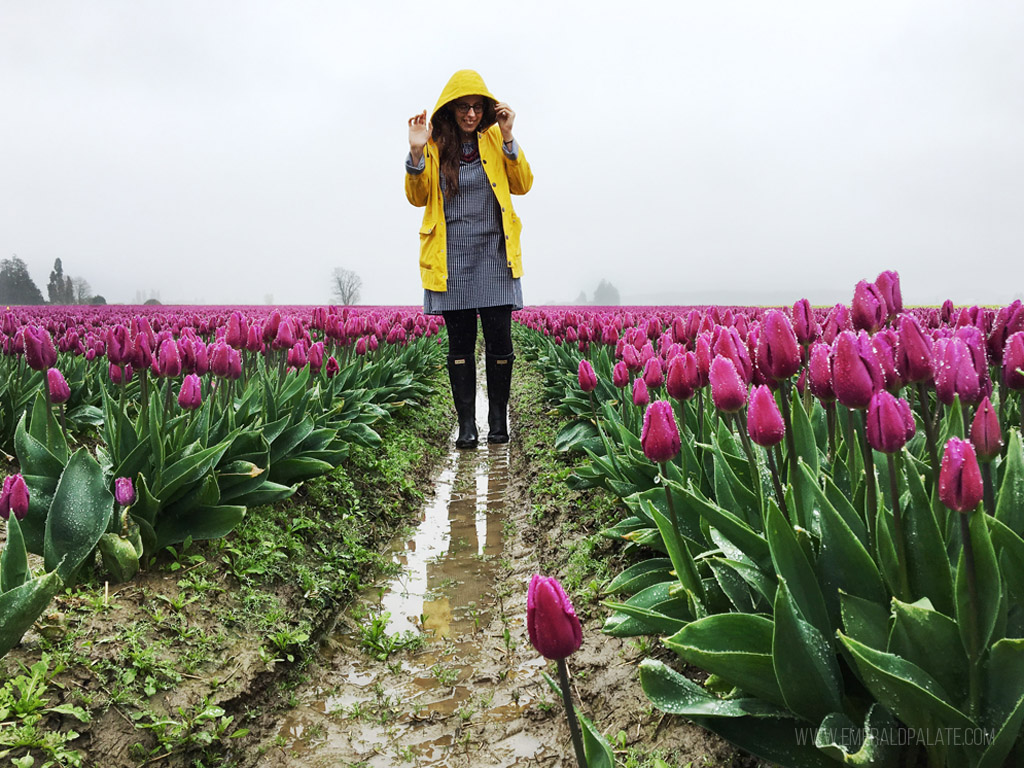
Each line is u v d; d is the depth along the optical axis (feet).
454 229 24.98
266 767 8.96
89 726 8.39
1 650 8.05
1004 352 7.75
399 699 10.48
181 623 10.59
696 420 12.60
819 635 6.12
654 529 10.70
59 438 12.28
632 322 24.81
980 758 5.05
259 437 13.85
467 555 16.39
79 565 10.12
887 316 9.53
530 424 28.58
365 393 23.08
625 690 9.48
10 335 21.77
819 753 6.00
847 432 8.42
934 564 6.00
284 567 13.35
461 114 23.89
